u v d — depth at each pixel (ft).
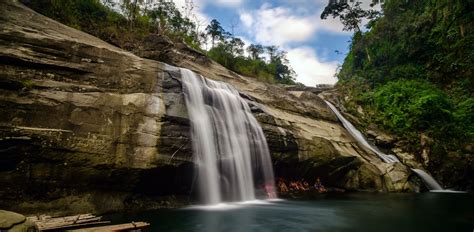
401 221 37.81
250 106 59.47
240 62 124.36
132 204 38.42
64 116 35.17
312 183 65.77
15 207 30.58
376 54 141.38
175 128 42.09
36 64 36.63
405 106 94.38
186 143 42.29
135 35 81.05
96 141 36.01
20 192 31.37
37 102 34.04
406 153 85.46
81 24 70.74
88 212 33.96
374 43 143.23
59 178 33.45
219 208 43.01
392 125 92.63
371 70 133.80
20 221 19.49
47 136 33.09
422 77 114.52
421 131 87.56
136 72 44.91
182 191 43.68
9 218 19.17
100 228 27.43
